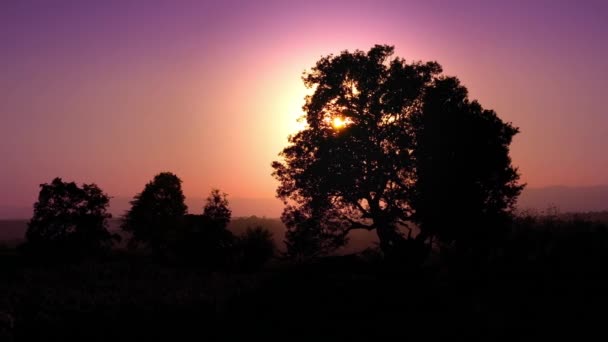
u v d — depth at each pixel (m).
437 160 35.41
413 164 36.91
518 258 25.30
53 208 56.75
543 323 17.31
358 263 31.75
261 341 19.80
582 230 27.66
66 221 56.47
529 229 30.78
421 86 38.66
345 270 30.02
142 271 49.03
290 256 43.00
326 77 39.53
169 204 61.06
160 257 60.44
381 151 37.94
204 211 58.56
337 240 40.59
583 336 15.94
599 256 23.19
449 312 19.64
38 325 25.39
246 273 50.72
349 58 39.22
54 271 48.19
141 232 60.75
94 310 28.92
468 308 19.59
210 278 44.47
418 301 21.42
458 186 34.06
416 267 29.14
